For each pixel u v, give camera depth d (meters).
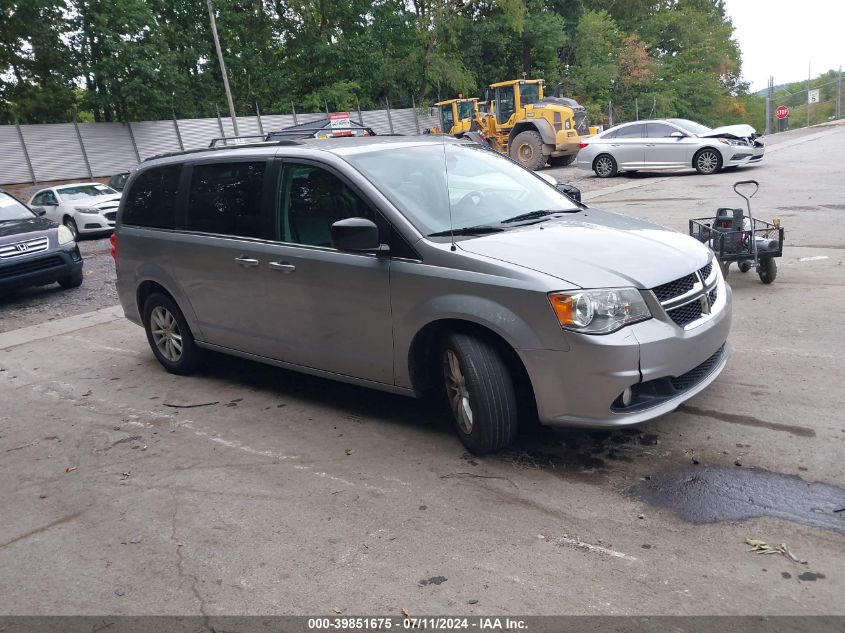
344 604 2.88
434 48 45.28
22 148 32.50
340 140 5.05
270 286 4.84
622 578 2.88
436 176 4.61
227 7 40.84
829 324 5.79
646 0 65.12
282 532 3.47
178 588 3.10
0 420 5.47
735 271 7.89
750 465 3.68
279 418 4.95
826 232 9.37
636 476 3.68
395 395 5.18
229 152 5.32
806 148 21.81
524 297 3.61
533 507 3.47
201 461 4.37
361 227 3.95
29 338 8.06
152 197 5.91
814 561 2.88
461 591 2.89
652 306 3.63
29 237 10.24
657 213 12.06
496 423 3.83
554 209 4.74
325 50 42.41
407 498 3.68
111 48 34.22
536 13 49.38
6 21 33.31
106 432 5.01
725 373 4.95
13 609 3.07
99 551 3.47
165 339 6.11
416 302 4.00
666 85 58.03
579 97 50.72
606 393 3.53
